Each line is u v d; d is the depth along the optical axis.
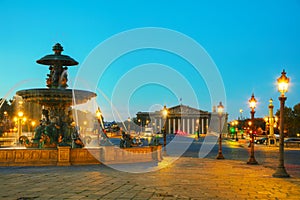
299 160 27.56
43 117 22.27
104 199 9.91
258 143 63.12
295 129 80.69
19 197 10.08
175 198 10.20
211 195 10.77
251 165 21.58
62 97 21.38
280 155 15.64
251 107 23.20
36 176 14.52
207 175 15.88
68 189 11.49
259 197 10.57
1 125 39.69
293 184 13.27
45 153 18.62
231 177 15.25
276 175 15.44
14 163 18.23
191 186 12.50
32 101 22.05
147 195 10.59
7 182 12.91
